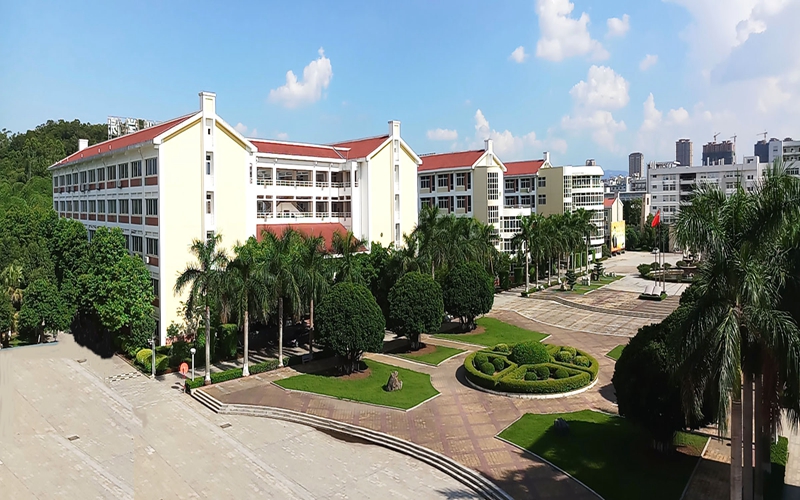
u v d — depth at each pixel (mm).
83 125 129625
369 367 35500
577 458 22453
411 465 23078
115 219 47406
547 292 63750
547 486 20406
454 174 76625
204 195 40969
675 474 20922
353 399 29734
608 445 23516
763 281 15305
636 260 96562
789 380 15578
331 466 22906
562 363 33500
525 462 22328
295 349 39188
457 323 47250
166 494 20141
